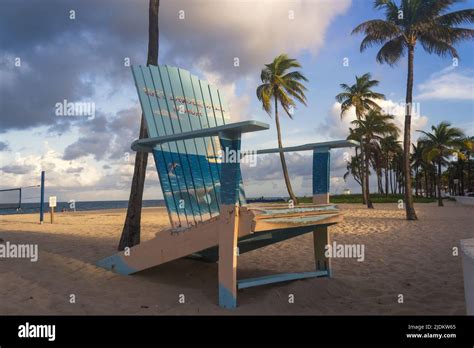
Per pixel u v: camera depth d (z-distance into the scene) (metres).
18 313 3.06
